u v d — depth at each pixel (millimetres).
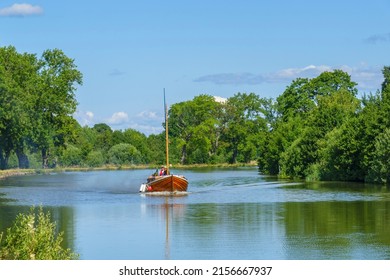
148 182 107062
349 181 127438
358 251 49219
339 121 141625
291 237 55500
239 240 54406
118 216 71625
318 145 139500
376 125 120812
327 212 72562
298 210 75188
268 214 71688
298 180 137000
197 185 124562
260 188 112812
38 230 37469
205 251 50000
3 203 88750
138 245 52781
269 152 171875
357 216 68562
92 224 65062
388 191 100000
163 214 72938
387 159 113875
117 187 122562
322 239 54406
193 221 66438
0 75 166000
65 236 57469
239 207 79562
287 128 169125
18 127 171125
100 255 49000
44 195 102250
